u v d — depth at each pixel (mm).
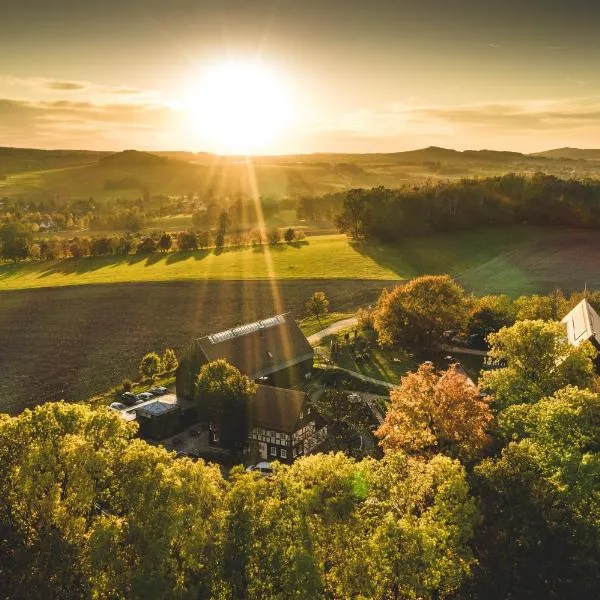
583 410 54281
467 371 101812
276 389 84125
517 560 40656
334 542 41375
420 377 64688
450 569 39625
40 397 109125
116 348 135125
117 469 44594
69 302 174250
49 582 38500
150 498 41375
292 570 38344
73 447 43844
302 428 81438
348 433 80750
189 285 184625
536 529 41531
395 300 108625
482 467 46938
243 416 82438
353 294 165875
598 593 39562
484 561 41469
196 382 89438
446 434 58219
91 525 44031
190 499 42844
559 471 45625
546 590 40000
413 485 45125
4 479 43500
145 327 149125
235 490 43062
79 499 42250
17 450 45125
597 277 168000
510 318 114312
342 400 85625
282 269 196500
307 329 137250
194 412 92312
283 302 163375
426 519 41969
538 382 70938
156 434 87938
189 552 40312
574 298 119688
